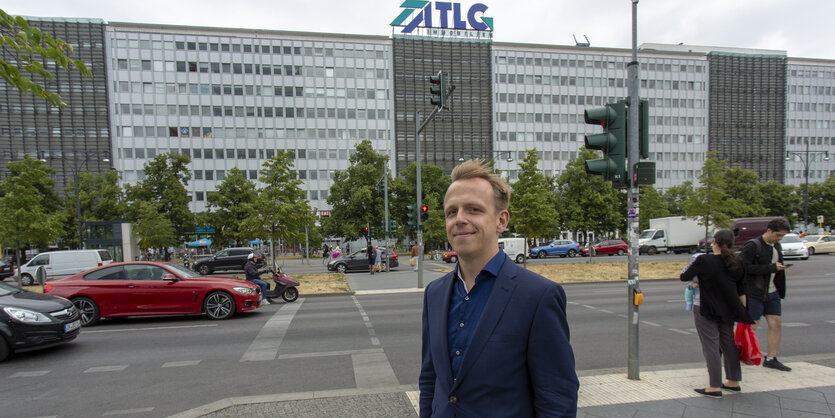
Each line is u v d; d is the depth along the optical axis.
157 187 39.97
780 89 76.81
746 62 76.00
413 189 43.91
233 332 8.45
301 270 28.17
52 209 41.78
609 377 5.02
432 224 40.28
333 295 14.76
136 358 6.62
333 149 64.69
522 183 22.20
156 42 59.56
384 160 42.19
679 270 19.73
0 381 5.57
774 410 3.94
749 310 5.19
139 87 58.94
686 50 79.44
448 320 1.72
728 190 47.84
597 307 10.61
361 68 65.81
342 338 7.76
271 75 63.12
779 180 76.69
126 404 4.73
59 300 7.22
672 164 74.25
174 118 60.00
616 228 42.50
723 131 75.44
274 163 20.61
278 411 4.14
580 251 36.50
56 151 56.69
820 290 12.66
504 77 69.81
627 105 5.15
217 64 61.53
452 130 67.81
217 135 61.41
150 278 9.78
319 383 5.32
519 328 1.52
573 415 1.47
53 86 56.41
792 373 5.02
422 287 16.19
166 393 5.06
